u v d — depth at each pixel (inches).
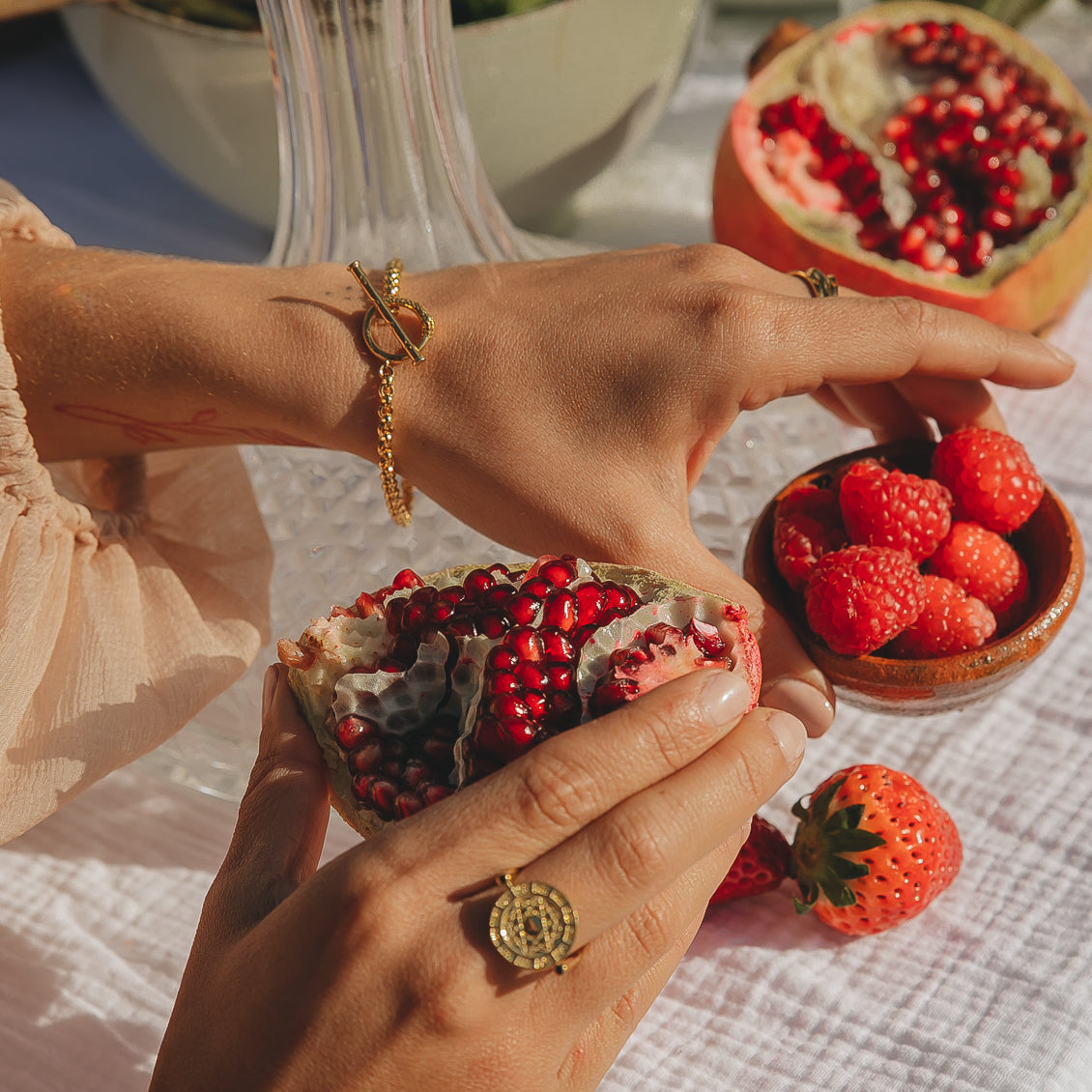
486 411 16.1
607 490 15.7
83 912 16.8
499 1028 13.1
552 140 22.3
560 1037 13.3
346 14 17.7
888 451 17.6
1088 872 16.2
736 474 18.4
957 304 20.6
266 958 13.2
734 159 21.4
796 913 16.2
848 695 16.3
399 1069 13.1
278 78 18.8
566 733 13.2
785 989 15.6
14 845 17.5
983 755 17.4
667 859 12.9
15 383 16.8
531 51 21.0
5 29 31.5
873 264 20.6
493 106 21.4
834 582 15.5
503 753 13.6
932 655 16.1
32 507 16.7
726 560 18.3
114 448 17.9
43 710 16.2
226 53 21.0
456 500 16.5
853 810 15.5
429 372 16.4
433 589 14.4
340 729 14.0
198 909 16.8
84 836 17.6
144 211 26.4
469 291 16.9
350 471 18.1
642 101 22.8
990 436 16.6
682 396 15.7
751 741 13.3
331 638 14.3
